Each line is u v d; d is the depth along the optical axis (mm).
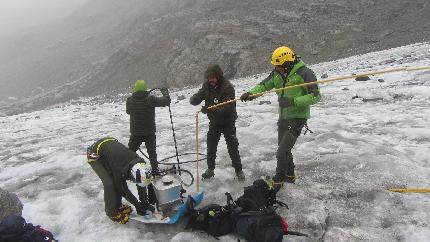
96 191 7168
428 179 6086
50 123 16703
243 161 7805
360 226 5133
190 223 5359
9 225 4773
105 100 31406
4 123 19109
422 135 8141
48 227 5910
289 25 38625
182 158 8484
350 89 14617
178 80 37688
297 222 5359
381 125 9312
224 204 6039
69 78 66000
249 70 33938
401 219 5129
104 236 5430
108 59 51875
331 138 8586
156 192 5398
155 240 5246
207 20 43750
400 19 35375
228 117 6344
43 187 7645
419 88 12461
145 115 6641
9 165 9680
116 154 5391
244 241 4965
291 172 6430
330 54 33156
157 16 66250
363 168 6672
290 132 5797
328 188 6180
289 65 5637
